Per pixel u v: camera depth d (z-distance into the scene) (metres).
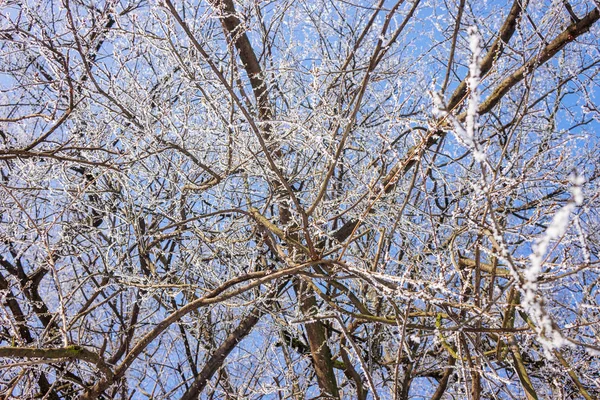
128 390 5.61
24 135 5.41
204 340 5.73
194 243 5.51
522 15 3.60
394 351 6.18
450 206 4.88
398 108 3.65
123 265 5.19
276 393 5.91
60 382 5.33
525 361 4.96
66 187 4.57
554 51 3.76
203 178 5.62
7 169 5.00
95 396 3.37
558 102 5.04
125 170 4.32
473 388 3.18
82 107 4.83
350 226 5.04
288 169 4.78
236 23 4.57
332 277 3.24
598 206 3.97
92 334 5.82
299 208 3.07
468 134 1.61
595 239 4.04
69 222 5.13
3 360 4.28
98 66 4.40
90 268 5.37
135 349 3.33
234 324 6.12
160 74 5.14
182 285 3.99
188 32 2.53
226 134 4.32
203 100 4.23
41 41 3.44
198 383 5.21
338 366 5.72
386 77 5.33
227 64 4.19
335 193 5.31
